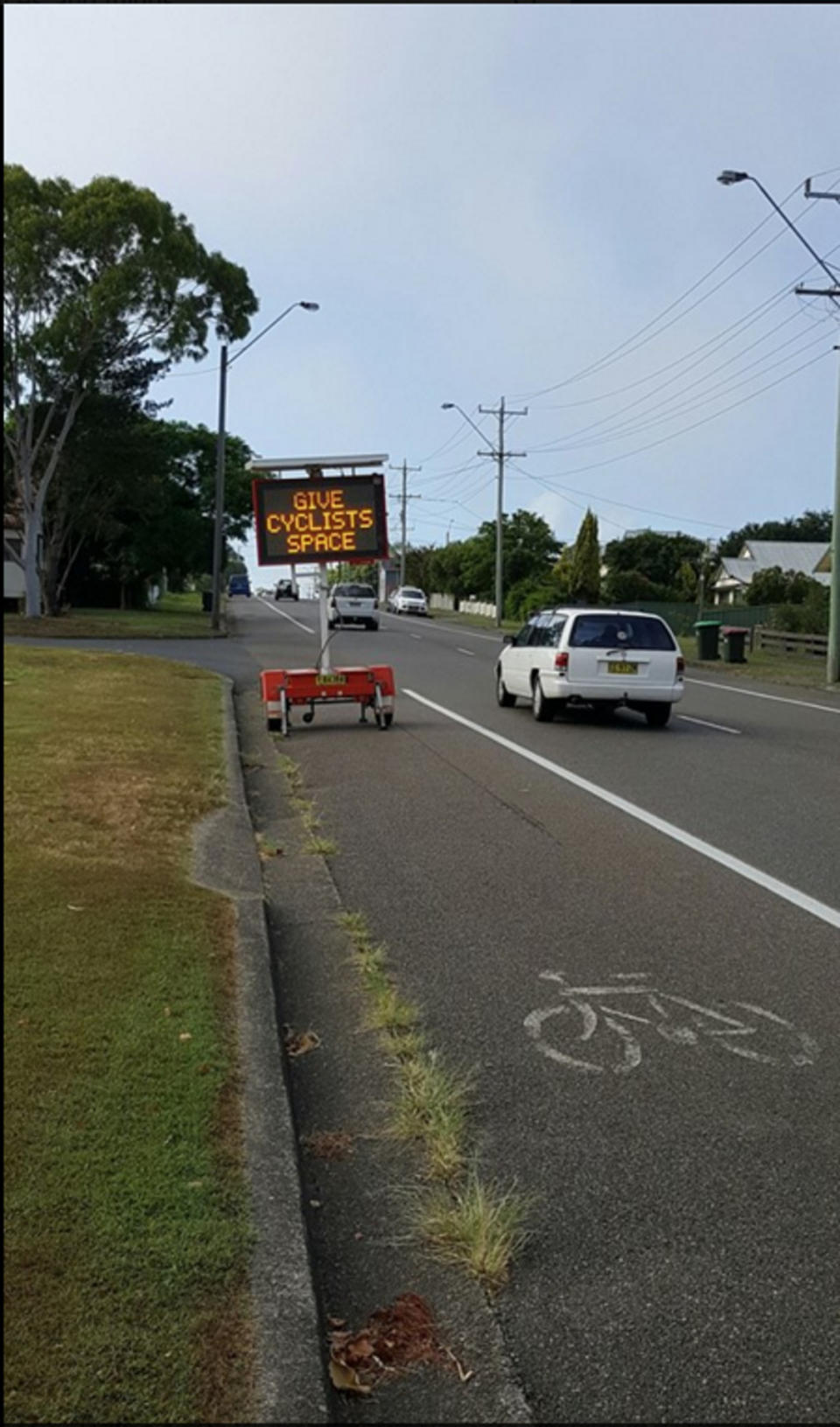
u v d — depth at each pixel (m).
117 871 7.44
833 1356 3.22
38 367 38.25
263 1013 5.23
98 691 18.22
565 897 7.84
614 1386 3.10
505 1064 5.11
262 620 53.94
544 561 86.69
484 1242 3.63
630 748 14.97
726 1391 3.08
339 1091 4.81
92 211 35.53
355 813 10.59
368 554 16.61
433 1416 2.98
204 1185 3.69
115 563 61.75
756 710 20.80
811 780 12.62
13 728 13.70
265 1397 2.81
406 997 5.92
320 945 6.75
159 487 48.22
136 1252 3.32
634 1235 3.78
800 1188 4.09
